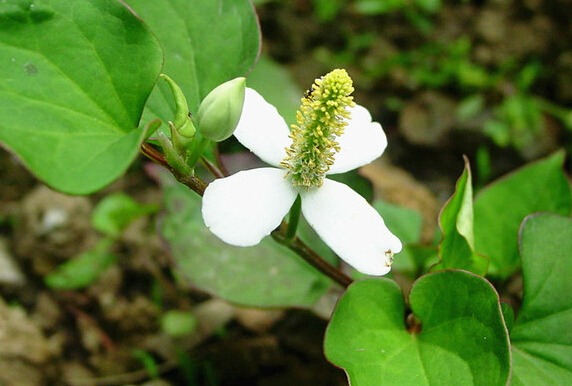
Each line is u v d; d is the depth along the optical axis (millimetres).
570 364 143
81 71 123
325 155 130
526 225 153
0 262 213
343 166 136
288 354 201
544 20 290
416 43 302
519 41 291
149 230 223
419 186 261
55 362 199
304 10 310
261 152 132
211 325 206
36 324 205
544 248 151
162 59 125
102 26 124
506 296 193
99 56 124
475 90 284
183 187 187
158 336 206
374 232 129
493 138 271
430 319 140
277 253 181
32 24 122
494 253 181
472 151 273
